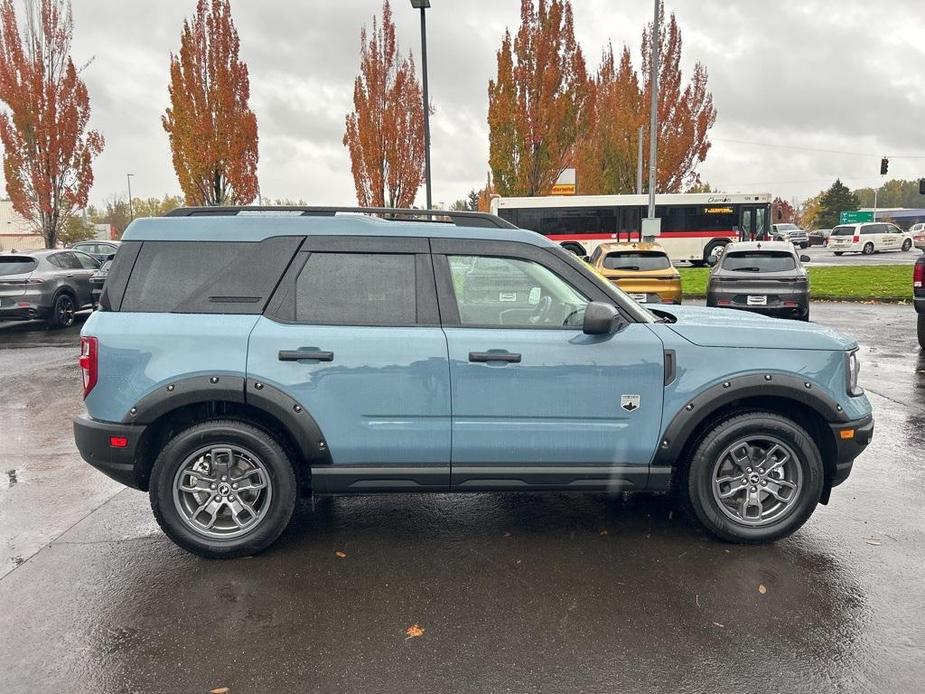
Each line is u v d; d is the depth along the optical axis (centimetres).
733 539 383
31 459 555
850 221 7425
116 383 355
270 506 369
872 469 510
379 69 2409
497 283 375
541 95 2445
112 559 374
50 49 2331
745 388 368
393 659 281
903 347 1027
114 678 269
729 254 1220
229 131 2300
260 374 355
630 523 420
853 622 306
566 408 366
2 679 268
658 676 269
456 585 343
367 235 370
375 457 366
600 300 377
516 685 264
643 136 3397
